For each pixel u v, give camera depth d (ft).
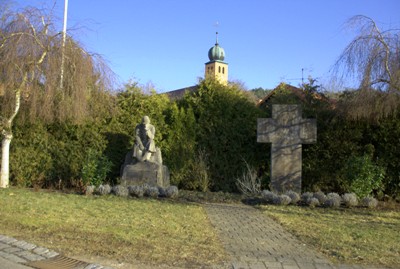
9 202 32.07
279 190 43.34
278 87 61.98
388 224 29.17
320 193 38.11
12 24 41.06
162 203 35.96
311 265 18.49
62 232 23.22
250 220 29.71
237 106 49.78
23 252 19.57
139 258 18.93
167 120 50.08
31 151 47.91
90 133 48.55
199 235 23.89
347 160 43.50
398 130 43.57
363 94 39.42
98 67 43.60
